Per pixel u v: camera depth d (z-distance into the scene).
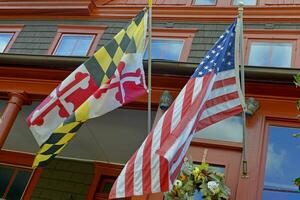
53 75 7.12
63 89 5.44
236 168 5.34
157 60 6.28
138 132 7.49
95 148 8.29
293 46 7.10
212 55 4.95
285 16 7.50
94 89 5.49
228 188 4.99
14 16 9.62
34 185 8.57
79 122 5.05
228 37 5.11
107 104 5.10
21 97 7.04
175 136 4.17
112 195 4.17
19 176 8.88
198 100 4.49
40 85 7.13
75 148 8.42
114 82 5.19
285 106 5.71
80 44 8.56
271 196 5.22
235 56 5.05
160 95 6.22
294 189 5.23
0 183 8.84
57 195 8.34
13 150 9.18
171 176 4.12
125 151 8.15
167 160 4.01
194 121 4.36
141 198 5.10
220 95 4.90
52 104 5.36
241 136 5.60
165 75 6.27
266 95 5.83
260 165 5.33
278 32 7.33
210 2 8.23
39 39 8.97
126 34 5.78
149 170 4.17
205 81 4.66
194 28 7.91
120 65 5.32
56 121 5.32
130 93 5.23
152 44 7.93
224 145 5.54
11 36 9.27
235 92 4.91
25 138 8.62
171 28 8.05
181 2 8.38
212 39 7.65
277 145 5.56
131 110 6.86
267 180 5.34
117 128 7.50
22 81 7.23
